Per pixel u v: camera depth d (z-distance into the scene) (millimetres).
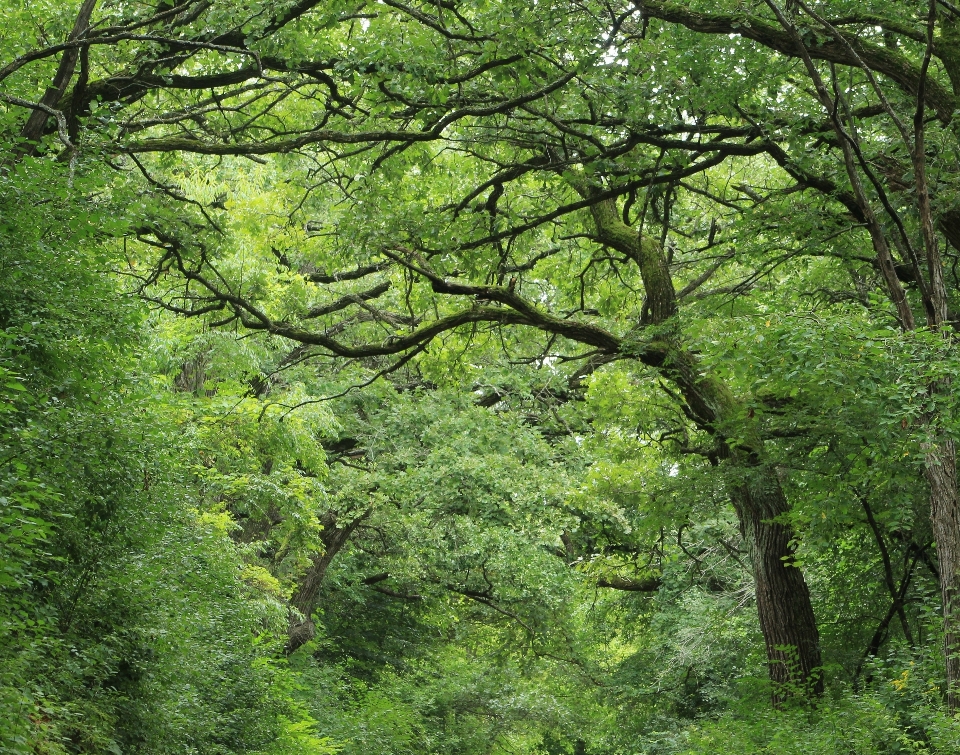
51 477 10219
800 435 14117
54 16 14531
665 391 16875
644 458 18875
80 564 10914
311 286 22906
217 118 16312
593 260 18188
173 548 13914
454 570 27438
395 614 31516
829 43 11969
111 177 11891
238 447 21000
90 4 12703
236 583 17250
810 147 13203
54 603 10719
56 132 13648
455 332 18375
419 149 16875
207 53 14117
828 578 17547
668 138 14070
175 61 13719
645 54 12867
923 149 11016
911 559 16047
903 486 12578
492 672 32375
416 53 13062
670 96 12930
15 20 14383
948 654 10766
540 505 23094
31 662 9508
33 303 10312
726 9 12172
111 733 10805
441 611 30453
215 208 20719
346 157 16594
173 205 15609
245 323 15562
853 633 16484
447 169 18797
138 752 11367
